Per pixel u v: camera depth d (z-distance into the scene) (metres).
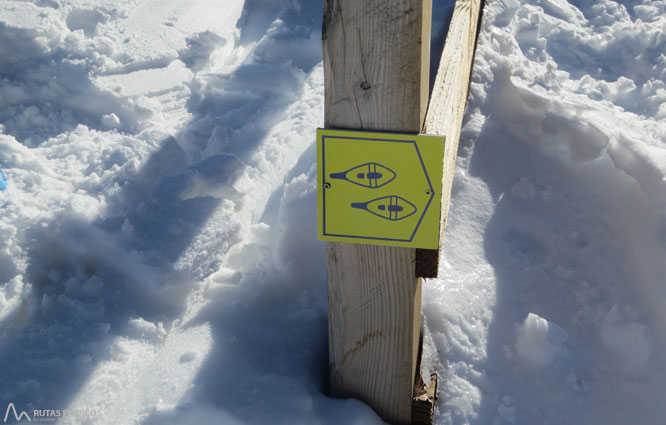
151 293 2.20
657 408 1.90
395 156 1.42
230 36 4.00
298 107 3.25
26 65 3.43
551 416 1.90
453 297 2.13
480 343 2.04
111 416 1.83
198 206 2.43
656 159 2.32
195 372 1.91
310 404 1.84
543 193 2.53
